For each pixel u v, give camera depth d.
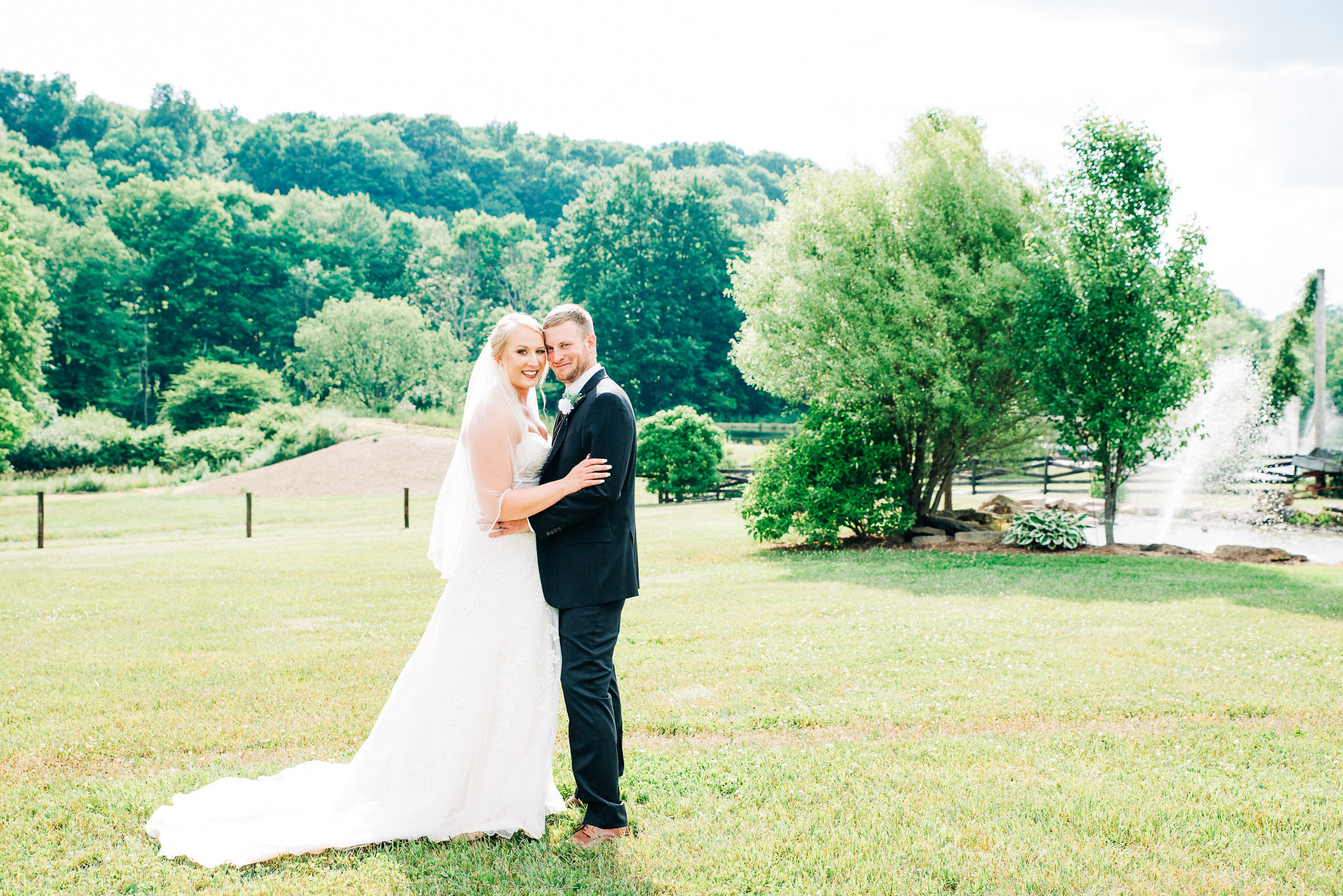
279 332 77.56
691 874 3.22
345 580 11.87
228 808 3.71
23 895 3.06
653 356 63.78
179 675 6.48
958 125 16.14
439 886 3.12
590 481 3.57
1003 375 15.76
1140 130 13.90
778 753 4.57
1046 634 7.61
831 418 15.86
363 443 38.12
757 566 12.95
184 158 134.75
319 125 148.50
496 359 3.84
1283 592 9.91
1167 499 22.98
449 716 3.62
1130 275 13.78
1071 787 4.02
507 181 153.62
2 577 12.24
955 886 3.11
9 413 34.84
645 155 164.75
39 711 5.52
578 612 3.66
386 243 95.06
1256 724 5.09
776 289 16.72
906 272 14.96
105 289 68.81
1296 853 3.34
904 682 6.04
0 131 100.81
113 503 28.39
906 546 15.55
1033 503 21.05
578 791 3.65
